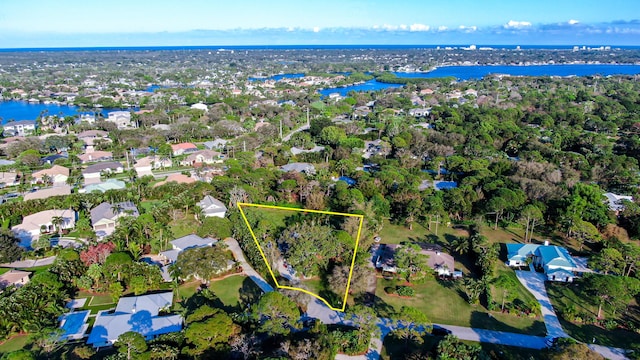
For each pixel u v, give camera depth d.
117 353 56.28
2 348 60.53
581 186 105.25
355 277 74.62
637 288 71.50
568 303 74.25
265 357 54.19
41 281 69.56
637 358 57.69
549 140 173.00
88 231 97.25
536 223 98.62
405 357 59.16
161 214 100.25
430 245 91.12
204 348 56.75
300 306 70.44
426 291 77.88
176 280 76.00
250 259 86.12
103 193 114.69
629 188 122.62
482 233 100.44
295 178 120.88
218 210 106.50
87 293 74.62
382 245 94.50
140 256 87.38
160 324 64.19
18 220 103.44
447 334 64.12
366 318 62.44
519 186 112.31
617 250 82.44
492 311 71.69
